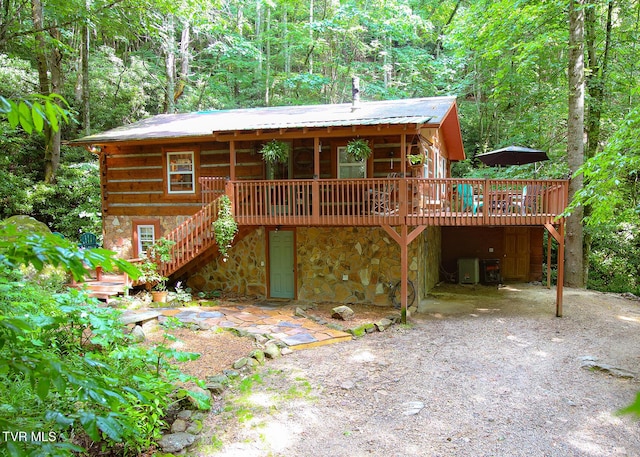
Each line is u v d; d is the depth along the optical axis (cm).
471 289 1455
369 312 1099
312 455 509
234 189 1128
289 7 2552
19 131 1720
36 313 447
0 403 341
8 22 1185
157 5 1390
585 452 509
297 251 1236
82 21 1271
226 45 2341
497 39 1631
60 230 1734
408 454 510
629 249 1697
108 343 532
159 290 1168
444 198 1091
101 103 2133
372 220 1034
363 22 2548
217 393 647
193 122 1413
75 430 444
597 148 1655
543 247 1744
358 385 689
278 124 1081
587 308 1156
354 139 1154
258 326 947
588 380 703
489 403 630
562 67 1664
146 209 1346
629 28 1631
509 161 1441
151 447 498
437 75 2338
